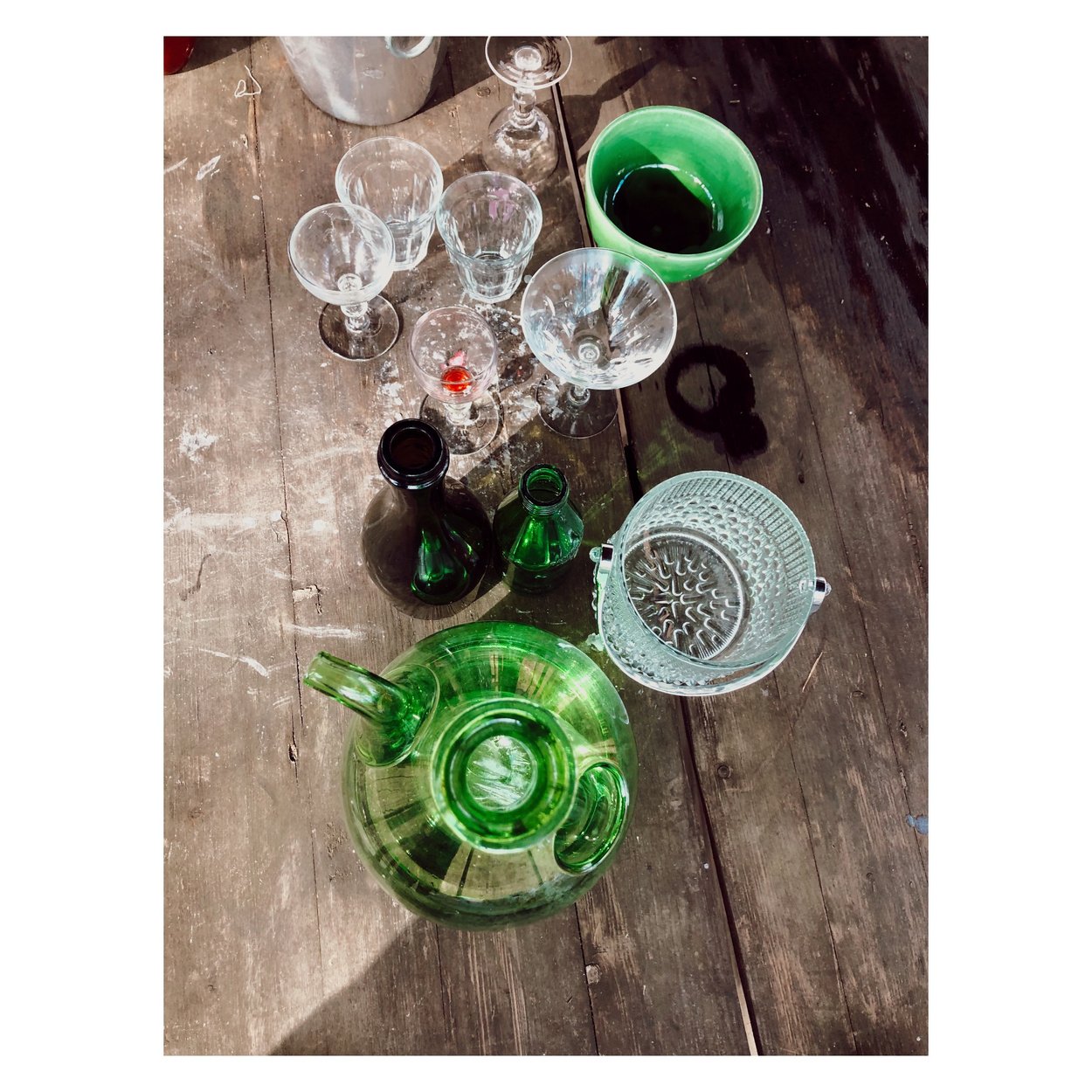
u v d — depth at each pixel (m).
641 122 0.88
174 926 0.84
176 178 0.95
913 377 0.97
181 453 0.91
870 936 0.86
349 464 0.92
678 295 0.97
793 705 0.90
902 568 0.93
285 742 0.88
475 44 1.00
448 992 0.84
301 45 0.88
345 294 0.85
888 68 1.02
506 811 0.48
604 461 0.93
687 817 0.87
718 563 0.88
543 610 0.90
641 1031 0.84
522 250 0.87
